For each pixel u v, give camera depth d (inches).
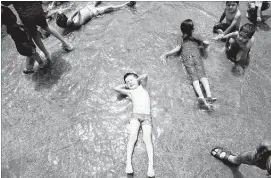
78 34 230.1
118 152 160.6
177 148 160.2
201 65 192.1
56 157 161.2
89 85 193.6
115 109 180.1
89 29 233.5
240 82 189.5
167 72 197.2
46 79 201.0
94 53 213.0
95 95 187.9
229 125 168.6
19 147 167.6
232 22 210.1
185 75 195.2
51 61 211.5
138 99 175.3
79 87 193.6
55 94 192.1
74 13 232.8
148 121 167.6
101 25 235.9
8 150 166.7
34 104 188.1
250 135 163.6
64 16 227.3
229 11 207.8
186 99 182.1
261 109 175.3
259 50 209.5
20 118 181.5
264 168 123.9
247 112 174.1
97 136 167.9
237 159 142.6
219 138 163.5
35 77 203.2
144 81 185.3
